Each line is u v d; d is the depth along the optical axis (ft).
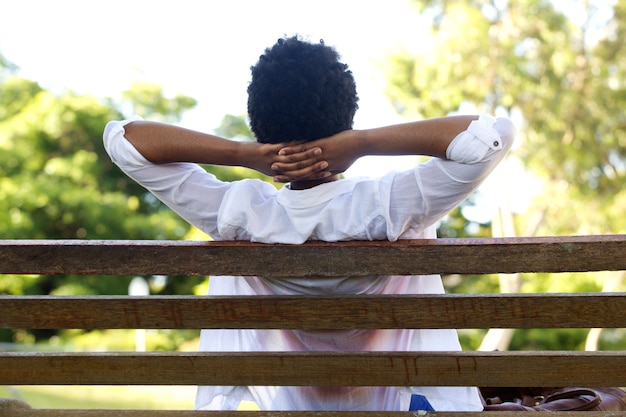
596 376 6.15
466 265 6.12
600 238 5.98
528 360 6.16
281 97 6.72
